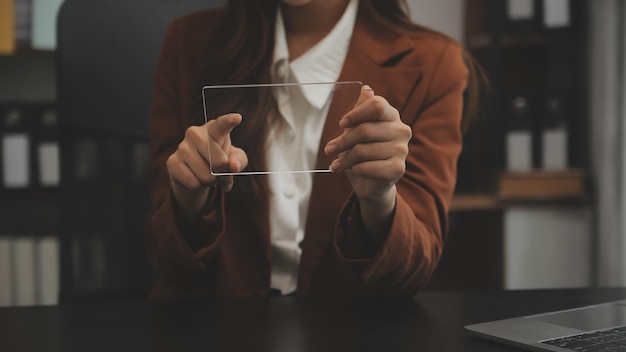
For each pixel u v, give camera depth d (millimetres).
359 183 1300
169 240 1456
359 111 1208
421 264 1442
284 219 1721
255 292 1719
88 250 1931
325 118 1243
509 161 2955
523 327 1023
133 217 1941
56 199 2869
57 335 1092
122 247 1944
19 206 2916
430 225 1616
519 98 2945
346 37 1813
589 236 2914
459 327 1107
